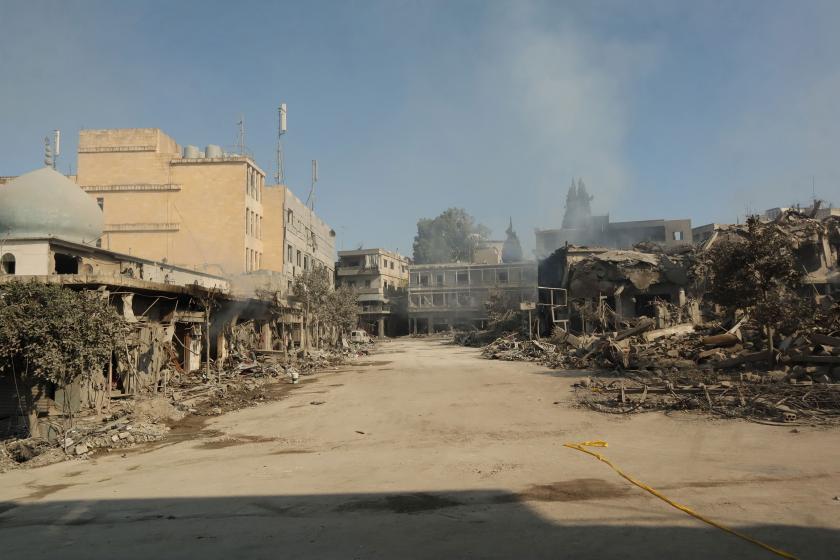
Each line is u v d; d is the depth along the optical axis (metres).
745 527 6.80
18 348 14.59
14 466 12.79
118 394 19.97
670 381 19.72
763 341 25.06
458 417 16.48
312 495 8.94
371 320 92.94
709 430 13.11
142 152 50.25
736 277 23.53
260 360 34.53
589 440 12.60
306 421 16.91
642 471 9.62
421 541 6.67
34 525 8.05
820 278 37.91
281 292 45.56
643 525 7.00
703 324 32.09
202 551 6.62
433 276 92.88
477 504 8.10
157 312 24.56
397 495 8.73
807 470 9.36
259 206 54.25
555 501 8.12
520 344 44.44
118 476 11.22
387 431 14.88
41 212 28.47
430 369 33.41
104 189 49.84
